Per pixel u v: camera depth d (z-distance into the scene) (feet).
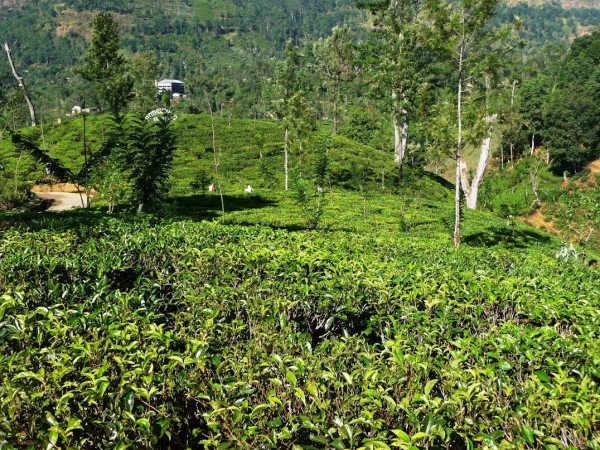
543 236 83.61
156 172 55.57
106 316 15.52
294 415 11.75
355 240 40.01
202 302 18.72
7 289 18.34
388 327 17.69
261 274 24.27
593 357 13.85
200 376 12.69
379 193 113.70
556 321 19.07
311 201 91.66
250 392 11.74
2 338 14.43
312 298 20.26
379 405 11.04
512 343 14.76
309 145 107.04
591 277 35.27
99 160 64.18
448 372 12.91
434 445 10.93
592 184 216.13
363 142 215.92
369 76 143.64
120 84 136.87
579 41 338.54
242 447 10.43
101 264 22.54
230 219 72.64
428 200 111.34
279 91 102.83
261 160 135.54
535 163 246.06
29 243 26.37
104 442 11.08
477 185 110.22
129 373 11.75
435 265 28.78
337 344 14.53
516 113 260.83
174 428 12.36
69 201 103.14
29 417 10.63
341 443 10.19
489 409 11.88
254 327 16.78
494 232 80.89
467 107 59.72
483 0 54.13
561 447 10.21
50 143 141.38
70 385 11.11
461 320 19.38
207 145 145.89
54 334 13.78
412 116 132.46
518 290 21.91
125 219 39.45
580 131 226.79
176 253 26.35
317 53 200.64
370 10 135.23
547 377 12.34
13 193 90.22
